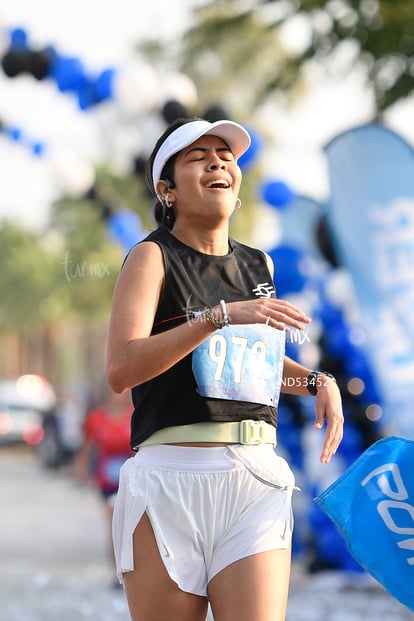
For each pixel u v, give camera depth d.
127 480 7.45
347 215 16.89
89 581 19.48
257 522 7.30
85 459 20.83
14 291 105.88
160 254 7.46
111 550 18.78
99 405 20.50
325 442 7.83
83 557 23.08
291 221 20.14
